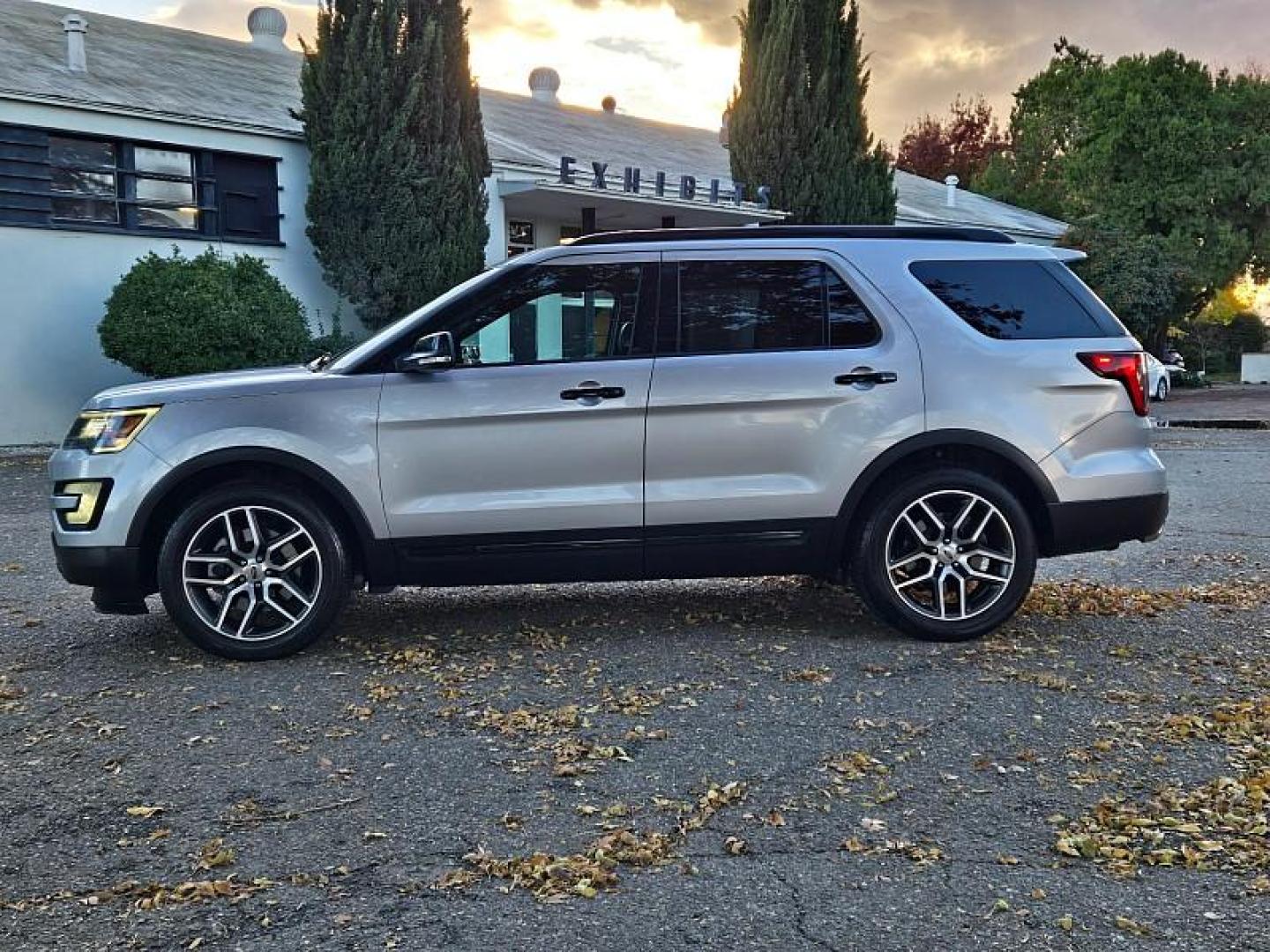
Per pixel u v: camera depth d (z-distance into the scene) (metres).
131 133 14.96
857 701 4.36
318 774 3.67
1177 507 9.59
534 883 2.94
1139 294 31.73
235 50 22.42
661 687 4.55
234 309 13.88
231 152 15.90
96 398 5.11
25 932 2.71
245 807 3.42
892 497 5.08
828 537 5.11
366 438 4.88
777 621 5.60
